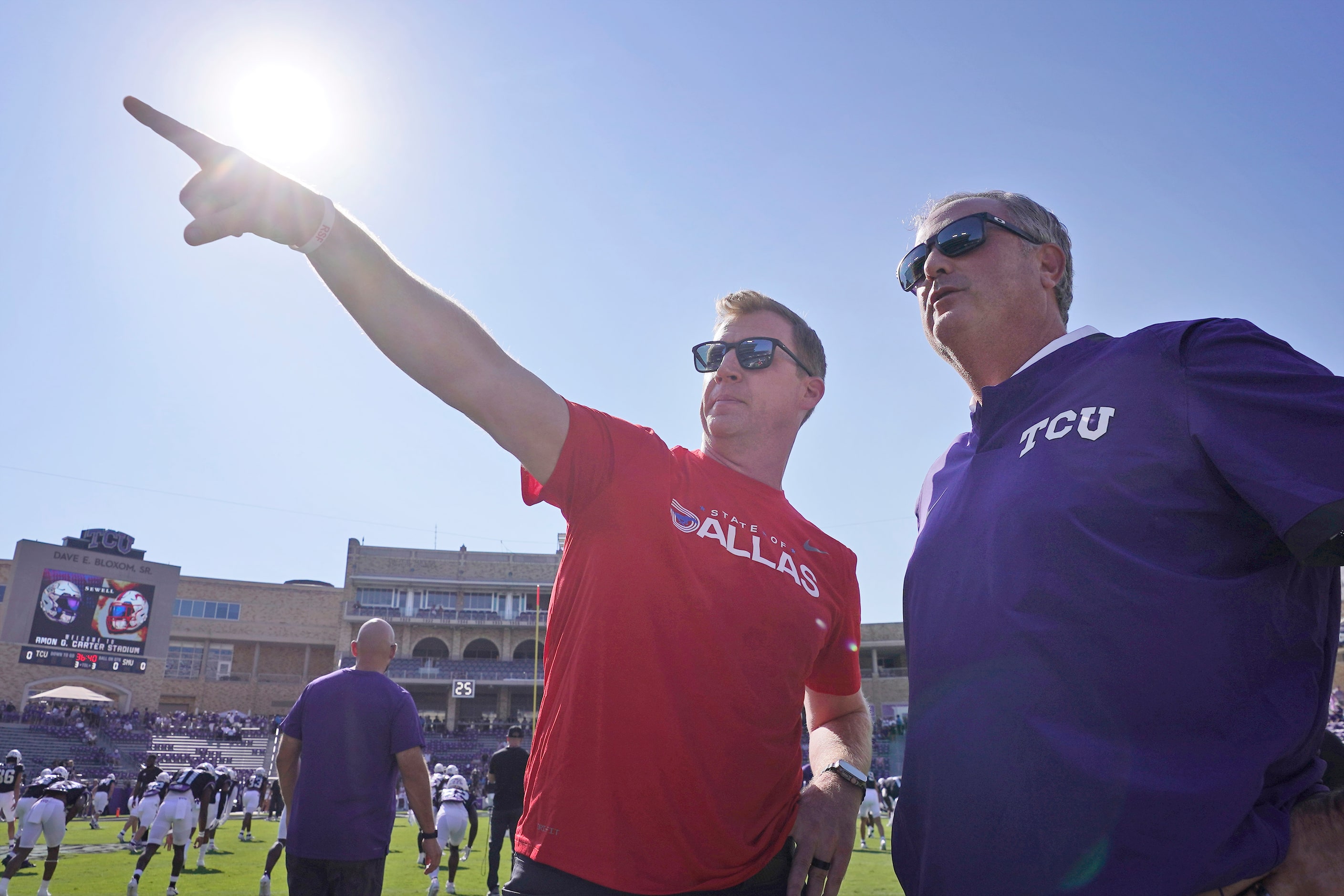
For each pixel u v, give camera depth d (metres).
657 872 2.09
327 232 1.68
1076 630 1.76
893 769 52.38
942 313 2.48
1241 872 1.54
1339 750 2.22
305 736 5.06
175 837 11.30
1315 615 1.75
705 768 2.21
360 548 68.88
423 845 5.37
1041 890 1.68
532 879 2.13
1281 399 1.63
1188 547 1.73
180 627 64.12
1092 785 1.66
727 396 3.04
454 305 1.93
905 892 2.12
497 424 2.01
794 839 2.57
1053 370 2.18
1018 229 2.45
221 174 1.59
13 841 19.03
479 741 59.09
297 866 4.91
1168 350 1.87
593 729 2.18
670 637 2.24
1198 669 1.64
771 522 2.76
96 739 50.31
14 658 53.91
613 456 2.23
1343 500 1.46
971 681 1.94
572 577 2.39
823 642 2.77
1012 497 2.01
